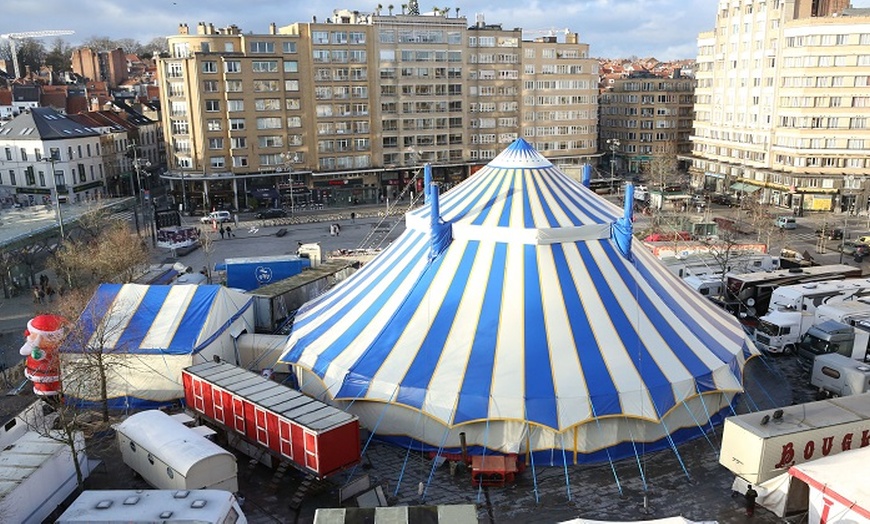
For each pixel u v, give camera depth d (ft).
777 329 124.77
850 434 79.15
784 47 270.26
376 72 305.12
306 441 76.07
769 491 75.77
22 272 169.37
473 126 328.90
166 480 76.43
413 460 86.94
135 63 611.47
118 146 318.24
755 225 227.20
